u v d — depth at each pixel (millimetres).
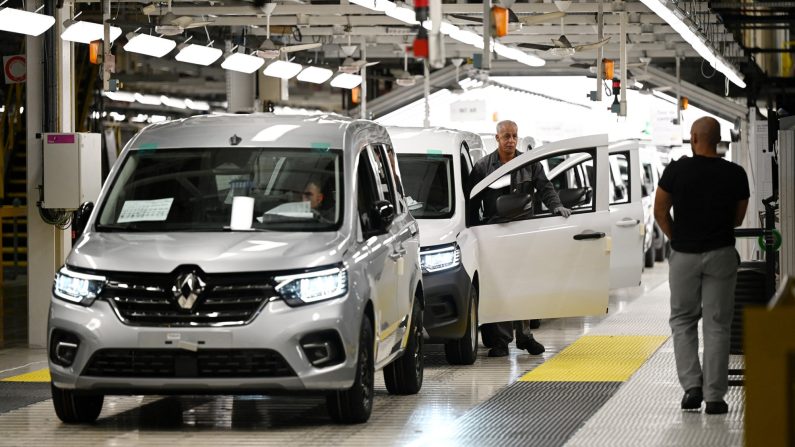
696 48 21266
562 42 19922
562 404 11352
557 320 19578
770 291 13547
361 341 10117
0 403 11758
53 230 16281
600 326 18625
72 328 9875
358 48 27266
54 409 11078
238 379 9688
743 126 29547
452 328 13711
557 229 14531
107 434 9961
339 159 10891
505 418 10609
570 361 14531
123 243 10227
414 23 19359
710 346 10648
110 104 36031
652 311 20891
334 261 9938
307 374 9695
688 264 10602
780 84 17547
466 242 14039
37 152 16125
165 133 11328
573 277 14570
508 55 25844
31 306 16453
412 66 32438
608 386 12453
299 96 46969
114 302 9859
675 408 11016
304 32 24094
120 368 9836
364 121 11977
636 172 18781
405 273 11688
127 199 10828
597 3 20562
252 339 9633
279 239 10156
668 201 10695
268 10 18734
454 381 12977
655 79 32469
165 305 9773
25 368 14492
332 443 9477
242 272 9750
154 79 37625
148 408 11344
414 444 9414
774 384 5598
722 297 10578
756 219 24312
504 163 14961
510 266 14547
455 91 33438
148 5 18141
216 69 40438
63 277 10125
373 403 11492
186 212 10648
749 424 5633
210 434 9914
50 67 16016
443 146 14797
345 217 10508
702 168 10523
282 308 9711
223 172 10875
